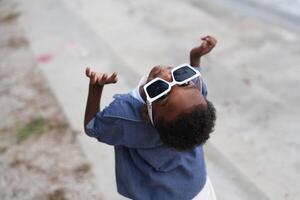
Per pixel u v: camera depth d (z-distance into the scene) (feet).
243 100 15.70
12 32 25.93
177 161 7.11
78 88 18.17
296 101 15.24
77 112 16.49
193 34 21.43
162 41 21.15
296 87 16.02
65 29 24.54
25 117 16.76
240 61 18.35
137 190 7.32
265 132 13.92
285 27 20.67
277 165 12.54
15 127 16.20
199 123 6.10
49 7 28.63
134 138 6.93
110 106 6.88
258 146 13.37
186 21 22.94
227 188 11.98
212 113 6.29
